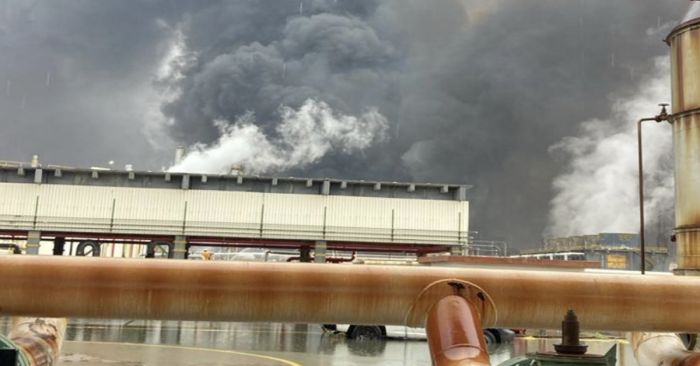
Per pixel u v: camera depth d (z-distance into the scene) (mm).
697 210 10414
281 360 14516
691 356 3490
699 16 10688
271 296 3195
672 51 11305
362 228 42938
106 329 21109
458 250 43531
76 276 3080
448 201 43781
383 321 3344
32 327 3676
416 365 14062
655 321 3371
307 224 42500
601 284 3363
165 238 42562
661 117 12172
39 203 40562
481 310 3264
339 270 3262
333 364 14023
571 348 2865
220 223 41906
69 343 16703
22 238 44094
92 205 41094
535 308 3338
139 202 41531
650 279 3408
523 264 21156
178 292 3143
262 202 42375
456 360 2717
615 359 2883
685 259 10586
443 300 3170
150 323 23812
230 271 3193
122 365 12820
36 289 3047
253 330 22422
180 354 15016
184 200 41812
